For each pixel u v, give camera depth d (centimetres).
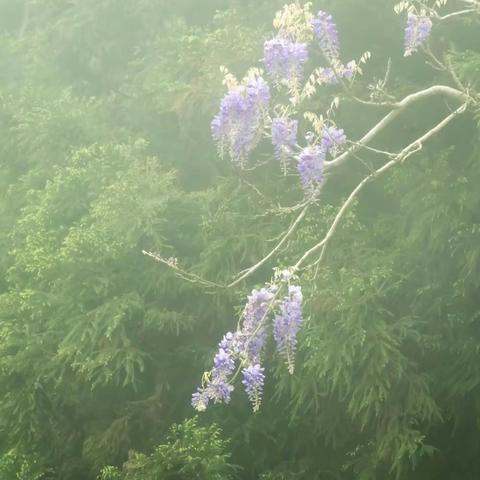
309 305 848
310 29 557
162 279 991
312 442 1005
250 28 1060
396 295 917
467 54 917
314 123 558
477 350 880
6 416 1051
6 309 1077
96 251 986
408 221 965
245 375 509
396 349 856
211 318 1023
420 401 873
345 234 957
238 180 1037
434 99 991
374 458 904
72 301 988
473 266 868
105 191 1027
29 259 1042
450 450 937
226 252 981
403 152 576
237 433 1003
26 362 1022
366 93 1019
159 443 1009
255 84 542
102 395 1057
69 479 1069
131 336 999
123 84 1254
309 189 559
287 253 954
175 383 1038
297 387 912
